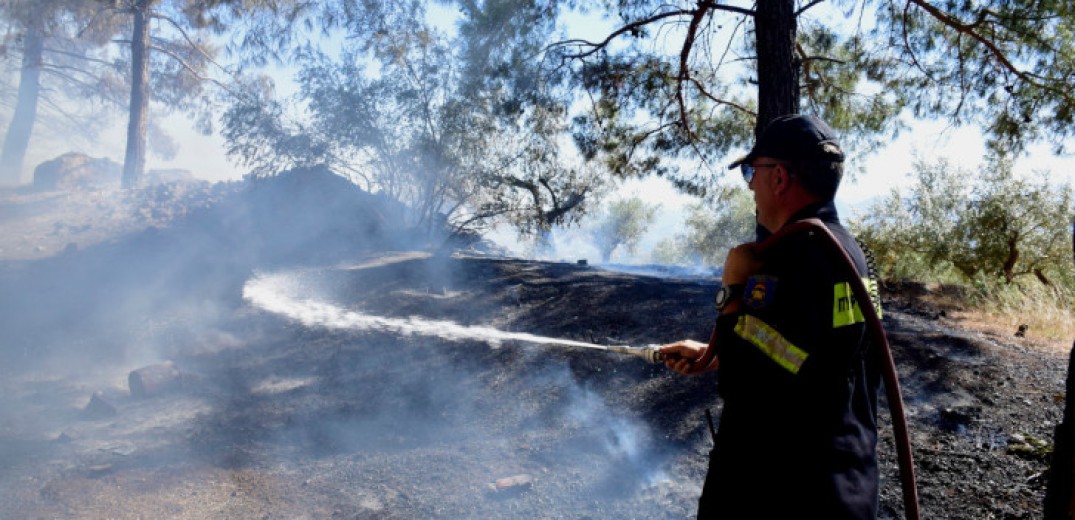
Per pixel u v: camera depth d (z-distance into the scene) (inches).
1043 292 350.9
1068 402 83.6
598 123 433.1
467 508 138.8
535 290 290.7
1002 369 203.2
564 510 135.9
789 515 61.4
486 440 167.9
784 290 61.6
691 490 137.5
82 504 139.8
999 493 129.3
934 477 137.7
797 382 60.8
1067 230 480.7
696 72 419.2
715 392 178.7
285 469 157.8
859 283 61.3
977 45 376.5
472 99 458.3
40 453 164.2
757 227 72.6
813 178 66.3
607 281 308.2
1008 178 500.4
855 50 417.7
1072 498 82.7
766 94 317.4
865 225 556.1
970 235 505.7
